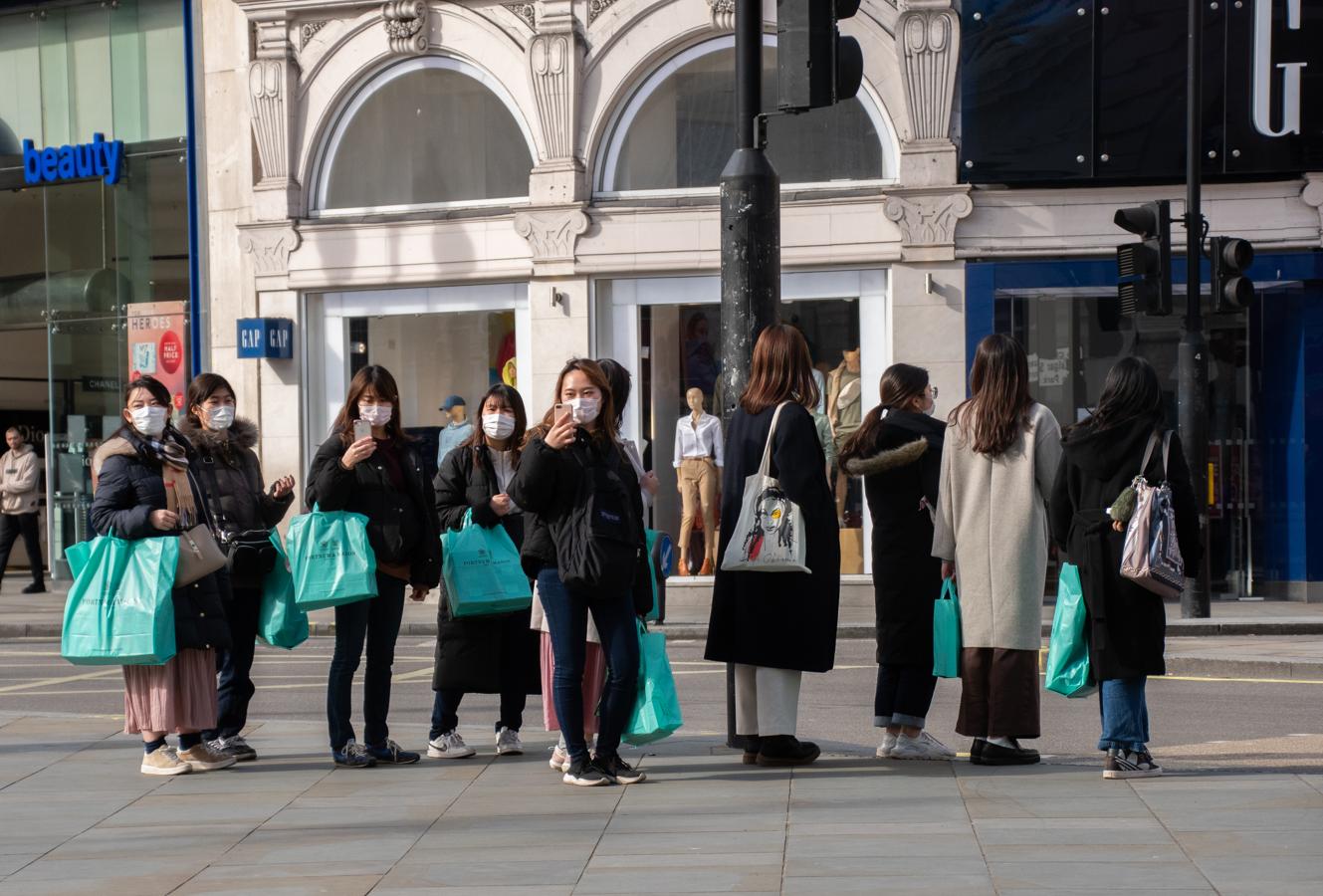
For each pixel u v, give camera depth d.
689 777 8.36
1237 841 6.46
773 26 20.73
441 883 6.08
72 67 24.27
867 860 6.27
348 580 8.55
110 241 23.98
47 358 29.23
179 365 23.22
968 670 8.46
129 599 8.45
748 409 8.48
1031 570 8.35
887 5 20.09
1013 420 8.29
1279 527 19.91
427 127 21.95
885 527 8.80
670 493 20.98
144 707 8.76
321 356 22.38
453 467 9.09
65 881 6.26
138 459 8.66
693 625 17.53
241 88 22.47
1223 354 20.00
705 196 20.94
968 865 6.15
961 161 19.67
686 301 20.94
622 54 20.98
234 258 22.56
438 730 9.27
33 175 24.30
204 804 7.88
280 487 9.48
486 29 21.44
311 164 22.30
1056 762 8.77
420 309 21.94
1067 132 19.44
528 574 8.29
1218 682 13.05
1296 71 19.05
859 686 13.05
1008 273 19.80
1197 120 16.64
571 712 8.13
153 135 23.67
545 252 21.05
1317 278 19.34
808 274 20.45
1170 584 7.59
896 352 19.98
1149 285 16.50
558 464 7.89
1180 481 7.74
